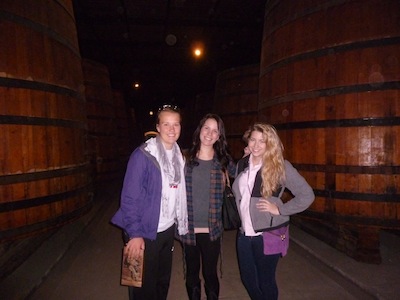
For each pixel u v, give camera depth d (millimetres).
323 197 3314
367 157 3059
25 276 2924
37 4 3281
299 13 3535
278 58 3809
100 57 9961
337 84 3203
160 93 14922
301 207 1945
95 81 7012
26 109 3115
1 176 2957
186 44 8734
